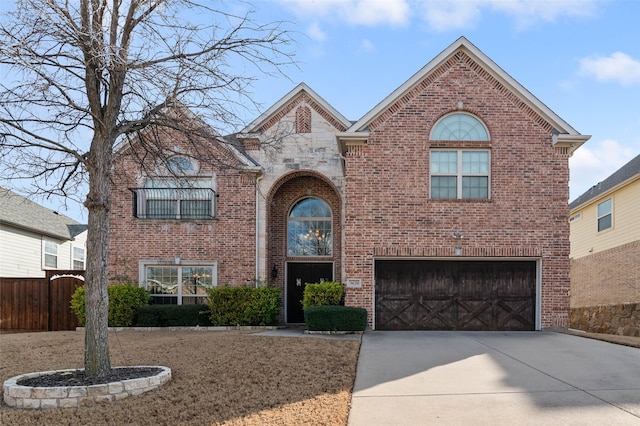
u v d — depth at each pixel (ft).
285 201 62.34
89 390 23.70
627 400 23.80
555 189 49.37
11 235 70.18
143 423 21.03
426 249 48.96
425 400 24.23
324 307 47.14
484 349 36.83
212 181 58.23
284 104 60.54
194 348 37.11
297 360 31.99
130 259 57.62
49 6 24.84
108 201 27.63
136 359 33.40
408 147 49.90
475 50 49.85
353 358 32.83
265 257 58.49
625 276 72.74
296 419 21.25
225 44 28.40
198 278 58.13
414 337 43.37
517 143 49.75
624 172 77.36
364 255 49.19
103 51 24.73
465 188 49.90
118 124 29.68
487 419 21.45
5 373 30.50
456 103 50.06
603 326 78.02
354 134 49.26
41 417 21.91
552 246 48.96
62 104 27.07
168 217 58.18
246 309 53.47
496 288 49.57
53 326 58.08
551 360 32.81
